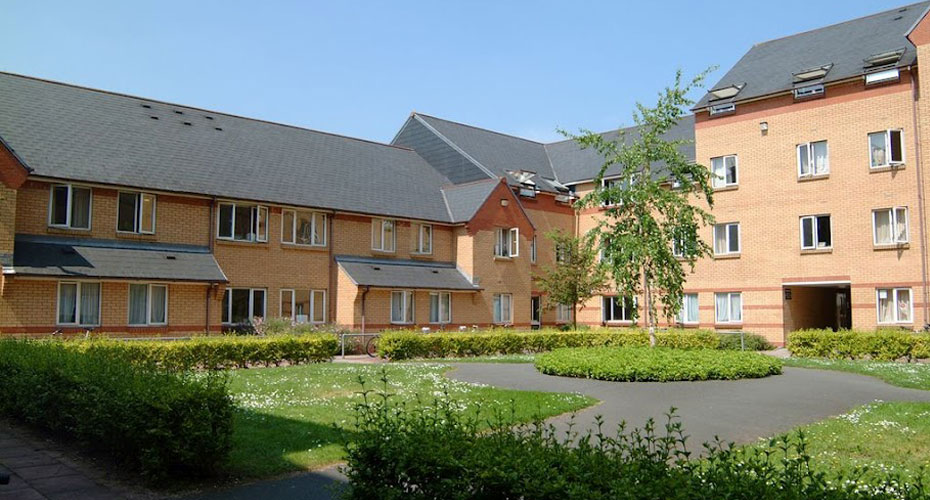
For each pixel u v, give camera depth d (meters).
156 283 23.45
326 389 14.55
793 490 4.49
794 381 16.27
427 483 5.29
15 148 22.25
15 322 20.62
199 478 8.15
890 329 25.25
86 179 22.88
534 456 5.17
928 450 9.41
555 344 28.47
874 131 28.42
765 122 31.62
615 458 5.21
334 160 33.22
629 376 16.20
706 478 4.74
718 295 32.88
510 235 35.47
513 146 43.06
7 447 9.62
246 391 14.09
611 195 21.19
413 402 12.88
